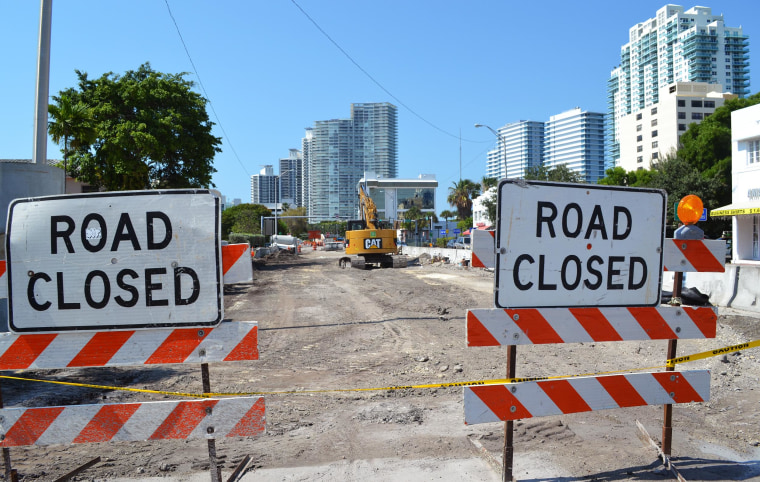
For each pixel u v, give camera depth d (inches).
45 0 454.9
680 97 4591.5
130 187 1147.9
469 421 156.2
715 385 271.1
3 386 289.6
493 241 158.1
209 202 146.3
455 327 467.2
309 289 837.2
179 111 1206.9
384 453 192.1
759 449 191.6
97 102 1125.1
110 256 144.9
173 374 317.1
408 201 4441.4
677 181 1462.8
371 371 319.9
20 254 144.6
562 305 162.6
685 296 242.4
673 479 168.1
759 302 490.0
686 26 7667.3
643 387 170.6
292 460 187.6
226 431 148.2
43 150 457.1
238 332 146.0
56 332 144.2
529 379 161.3
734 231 964.0
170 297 145.2
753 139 940.0
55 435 146.2
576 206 163.3
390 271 1192.2
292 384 292.0
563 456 186.2
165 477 175.5
